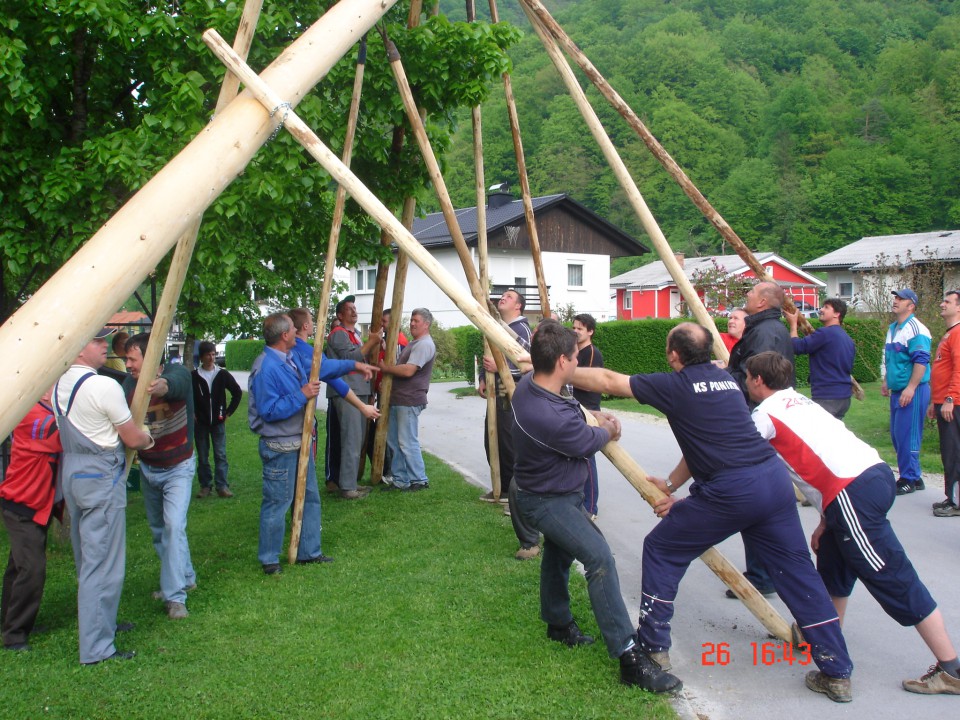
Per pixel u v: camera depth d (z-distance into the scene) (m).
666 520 4.10
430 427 14.16
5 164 6.19
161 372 5.27
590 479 6.66
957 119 61.69
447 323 32.41
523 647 4.43
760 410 4.26
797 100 63.75
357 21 3.54
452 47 7.02
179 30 6.06
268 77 3.30
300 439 5.91
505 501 7.81
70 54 6.39
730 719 3.70
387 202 7.64
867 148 61.38
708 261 41.31
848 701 3.85
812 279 37.88
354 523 7.20
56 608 5.32
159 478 5.22
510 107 7.01
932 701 3.85
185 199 2.87
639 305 42.81
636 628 4.76
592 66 5.32
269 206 6.42
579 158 60.72
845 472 3.98
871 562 3.93
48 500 4.71
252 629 4.80
